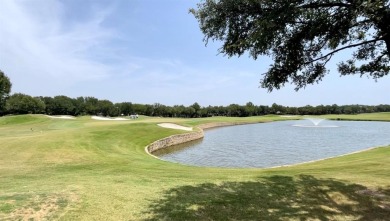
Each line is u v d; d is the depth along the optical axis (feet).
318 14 23.76
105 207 27.14
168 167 55.83
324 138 158.10
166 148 116.37
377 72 34.24
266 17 22.80
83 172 47.39
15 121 192.95
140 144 100.99
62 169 50.26
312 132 200.95
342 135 176.14
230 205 28.30
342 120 399.24
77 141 82.69
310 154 101.45
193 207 27.61
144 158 68.49
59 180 39.34
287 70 27.94
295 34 25.72
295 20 24.50
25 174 44.55
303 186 34.88
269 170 51.44
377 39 25.53
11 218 23.93
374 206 27.94
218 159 90.74
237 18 25.91
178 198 30.27
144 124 146.41
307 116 495.82
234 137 165.99
